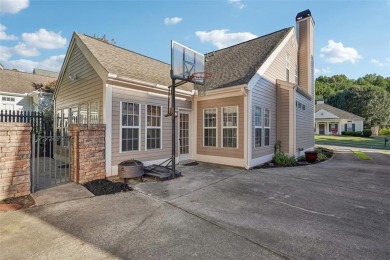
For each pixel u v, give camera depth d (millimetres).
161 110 8422
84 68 8180
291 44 12977
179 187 5711
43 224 3453
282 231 3316
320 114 41531
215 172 7648
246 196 5055
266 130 9930
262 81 9445
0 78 18734
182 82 7211
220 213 4012
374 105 43469
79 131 5770
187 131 9820
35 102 17797
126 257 2584
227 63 11211
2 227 3326
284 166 9258
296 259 2584
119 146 6879
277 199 4867
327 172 7973
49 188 5266
